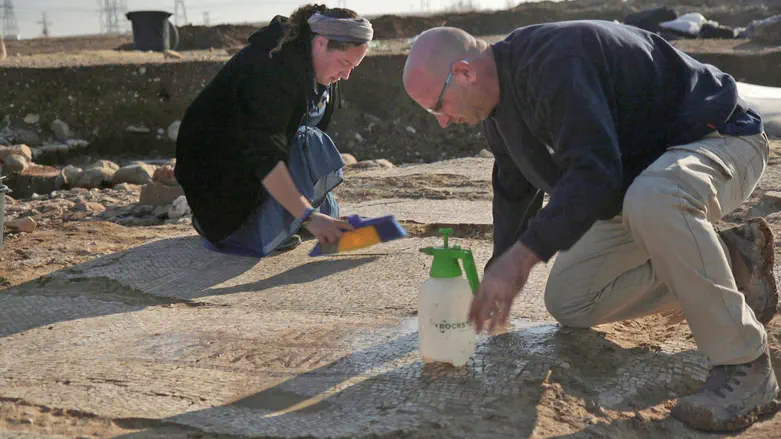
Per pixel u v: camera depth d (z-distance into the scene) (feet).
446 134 42.86
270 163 11.10
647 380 8.13
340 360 8.84
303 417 7.43
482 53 7.52
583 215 6.66
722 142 7.75
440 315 8.20
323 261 13.44
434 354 8.29
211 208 12.99
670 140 7.67
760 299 8.46
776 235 13.16
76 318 11.03
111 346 9.70
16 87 42.83
